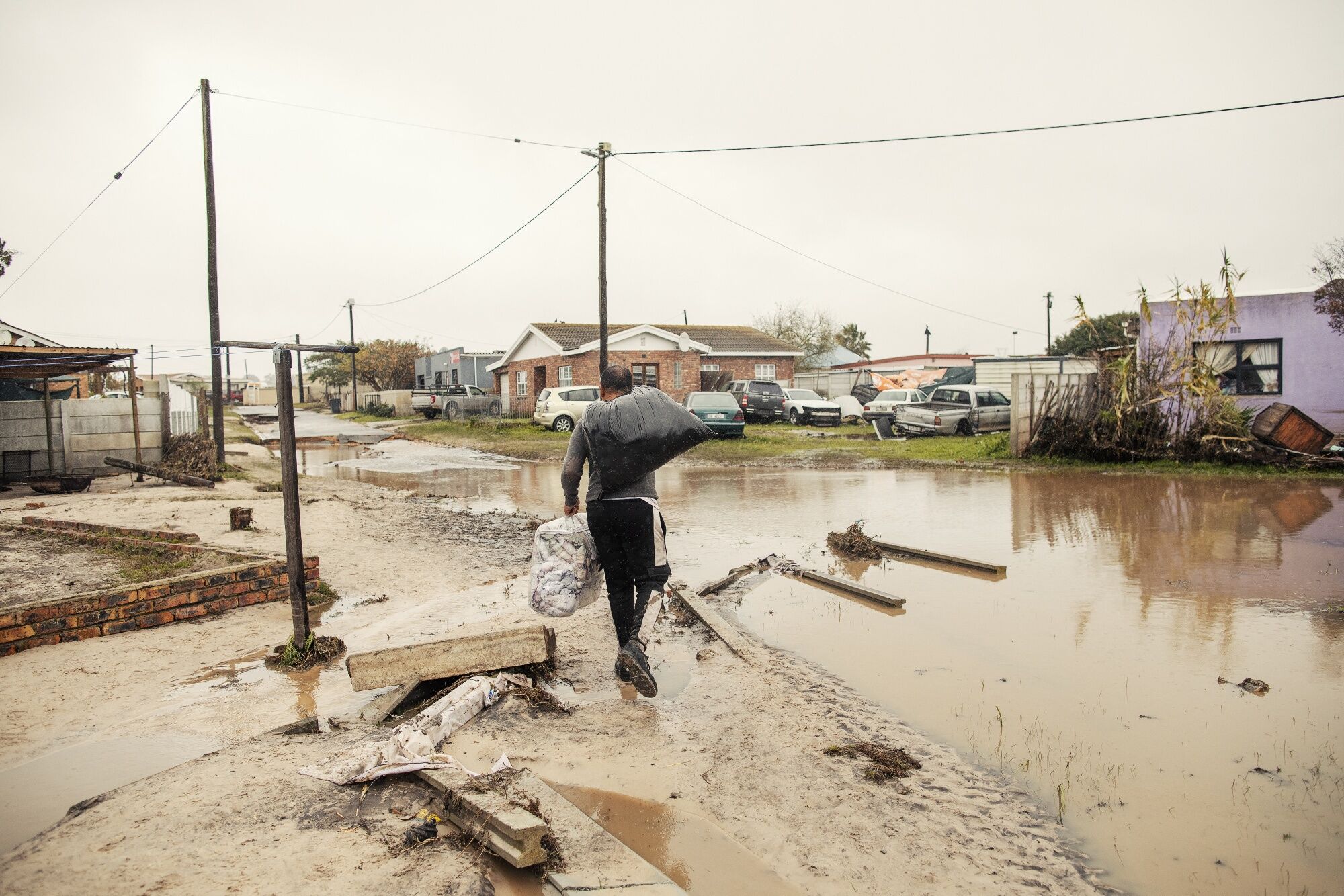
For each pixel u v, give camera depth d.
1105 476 13.83
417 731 3.46
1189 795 3.20
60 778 3.35
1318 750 3.56
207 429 17.09
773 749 3.58
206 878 2.37
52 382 19.80
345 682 4.46
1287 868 2.71
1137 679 4.45
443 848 2.59
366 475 16.36
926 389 30.73
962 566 7.17
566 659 4.80
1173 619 5.53
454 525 9.73
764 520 9.95
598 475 4.12
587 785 3.23
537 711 3.92
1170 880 2.65
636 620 4.12
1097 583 6.56
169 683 4.45
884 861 2.73
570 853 2.61
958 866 2.71
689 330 34.88
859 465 16.45
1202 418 14.78
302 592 4.77
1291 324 16.77
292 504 4.71
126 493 12.65
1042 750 3.59
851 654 4.92
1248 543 7.95
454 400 36.75
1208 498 10.94
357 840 2.61
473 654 4.21
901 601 5.93
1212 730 3.78
